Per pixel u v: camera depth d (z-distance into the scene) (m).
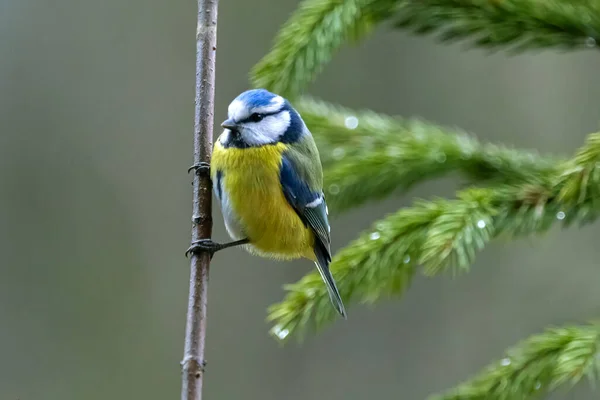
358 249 4.23
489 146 4.80
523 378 3.58
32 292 11.70
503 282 11.07
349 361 11.47
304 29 4.50
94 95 12.55
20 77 12.42
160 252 12.15
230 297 11.96
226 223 5.89
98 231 12.12
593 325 3.56
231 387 11.69
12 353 11.46
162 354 11.69
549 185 3.99
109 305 11.80
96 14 12.77
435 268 3.67
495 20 4.16
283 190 5.82
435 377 11.12
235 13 12.48
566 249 10.90
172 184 12.44
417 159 4.75
